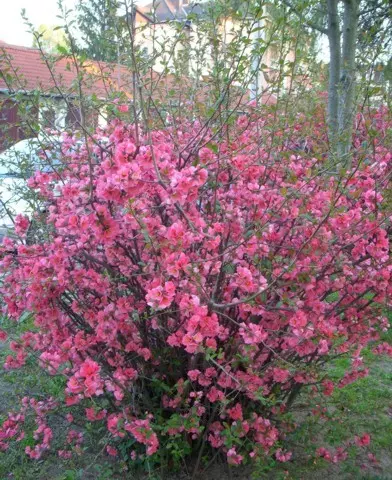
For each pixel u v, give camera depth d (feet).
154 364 8.95
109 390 8.82
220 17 9.31
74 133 9.53
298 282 8.06
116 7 8.69
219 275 7.86
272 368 8.74
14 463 9.87
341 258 8.37
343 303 9.52
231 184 8.86
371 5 19.33
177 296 7.85
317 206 8.61
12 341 9.66
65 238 8.41
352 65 15.64
